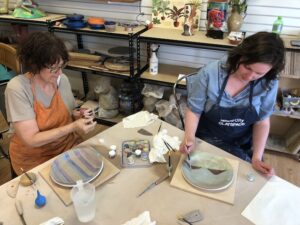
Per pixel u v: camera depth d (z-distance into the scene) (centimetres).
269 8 209
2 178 203
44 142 125
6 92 124
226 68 127
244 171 109
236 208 92
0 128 189
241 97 131
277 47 104
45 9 283
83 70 257
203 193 98
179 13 228
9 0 287
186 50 249
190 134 129
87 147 121
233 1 197
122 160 114
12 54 179
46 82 130
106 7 257
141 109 269
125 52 247
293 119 246
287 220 88
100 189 100
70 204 93
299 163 233
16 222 86
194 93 138
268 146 242
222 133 146
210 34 208
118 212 90
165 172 108
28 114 125
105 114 275
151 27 238
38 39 114
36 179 103
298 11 204
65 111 143
